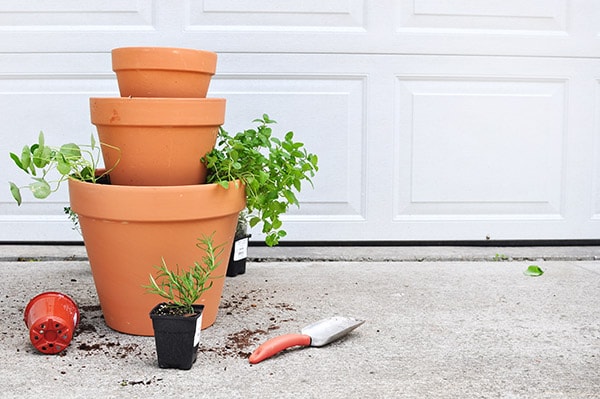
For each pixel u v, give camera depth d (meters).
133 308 2.42
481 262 3.09
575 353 2.36
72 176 2.50
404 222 3.23
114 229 2.37
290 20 3.17
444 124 3.22
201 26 3.16
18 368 2.28
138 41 3.15
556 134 3.25
